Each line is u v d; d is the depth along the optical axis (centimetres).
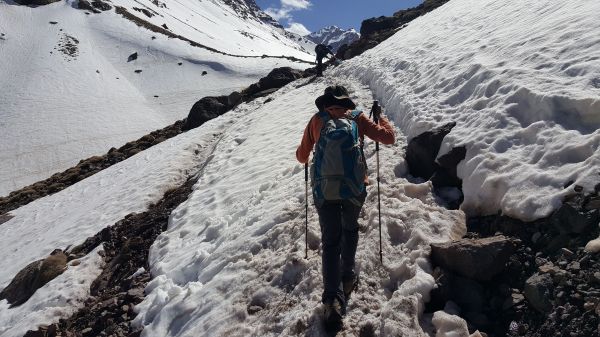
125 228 1087
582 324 352
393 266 487
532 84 638
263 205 769
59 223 1490
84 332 661
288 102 1670
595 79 575
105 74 10250
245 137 1413
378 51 1727
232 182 1012
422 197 617
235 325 505
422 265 468
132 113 8450
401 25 2597
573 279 388
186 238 838
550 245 440
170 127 2833
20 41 11388
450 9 1689
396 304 423
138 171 1708
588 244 408
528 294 403
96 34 12212
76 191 1961
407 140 793
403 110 896
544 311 384
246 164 1094
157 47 11544
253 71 10038
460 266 443
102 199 1505
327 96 473
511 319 402
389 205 592
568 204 451
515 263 439
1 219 2002
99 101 8938
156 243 877
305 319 451
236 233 711
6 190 5825
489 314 416
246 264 599
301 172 843
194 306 576
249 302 530
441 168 646
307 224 572
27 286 939
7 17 12431
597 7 763
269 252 605
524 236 470
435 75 956
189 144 1734
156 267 770
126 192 1438
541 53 716
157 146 2122
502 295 424
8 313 859
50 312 782
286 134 1210
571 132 530
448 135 669
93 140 7312
